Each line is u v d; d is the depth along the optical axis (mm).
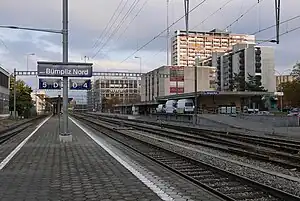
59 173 11727
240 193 9328
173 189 9352
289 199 8391
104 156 16016
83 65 23703
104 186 9742
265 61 126500
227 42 51000
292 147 21938
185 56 50625
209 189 9242
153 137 29812
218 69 135250
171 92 105062
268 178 11703
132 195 8727
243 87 113875
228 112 66562
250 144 24156
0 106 73500
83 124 49969
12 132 32344
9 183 10148
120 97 129875
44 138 26219
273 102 80938
